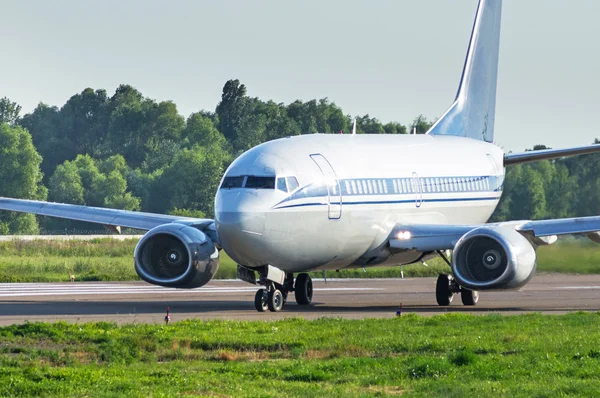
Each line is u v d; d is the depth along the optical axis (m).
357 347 65.50
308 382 55.09
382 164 108.94
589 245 170.25
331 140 106.00
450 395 50.97
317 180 96.44
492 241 98.12
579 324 78.62
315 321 80.31
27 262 168.75
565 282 149.38
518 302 112.69
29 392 51.16
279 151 96.75
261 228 90.00
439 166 121.00
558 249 169.38
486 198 132.25
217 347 67.44
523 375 56.28
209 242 98.81
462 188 125.00
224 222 89.88
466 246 97.81
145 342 67.00
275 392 51.38
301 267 97.38
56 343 68.62
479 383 54.00
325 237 97.19
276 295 96.31
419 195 114.12
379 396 51.03
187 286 98.06
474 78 144.50
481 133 145.00
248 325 76.94
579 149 132.62
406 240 106.00
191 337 69.94
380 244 106.94
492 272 98.94
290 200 92.44
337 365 59.16
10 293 120.19
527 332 73.31
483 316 84.50
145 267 99.06
